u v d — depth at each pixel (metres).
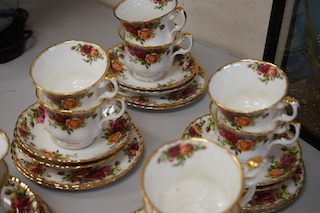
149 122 0.88
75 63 0.80
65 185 0.72
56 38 1.14
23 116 0.81
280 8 0.81
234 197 0.52
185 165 0.57
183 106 0.91
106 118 0.76
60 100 0.71
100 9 1.27
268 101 0.74
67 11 1.26
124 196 0.73
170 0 0.92
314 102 0.82
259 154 0.71
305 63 0.82
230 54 1.06
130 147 0.79
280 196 0.69
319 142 0.80
